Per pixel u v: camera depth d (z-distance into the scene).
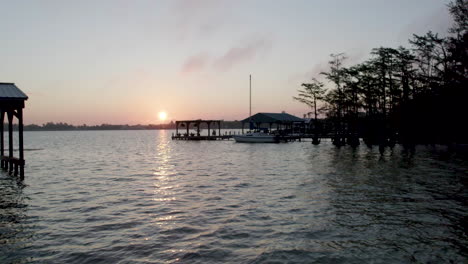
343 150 47.22
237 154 43.56
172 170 27.53
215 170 27.12
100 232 10.71
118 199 15.86
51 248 9.26
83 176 24.28
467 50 36.91
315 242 9.61
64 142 96.50
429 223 11.42
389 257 8.49
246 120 76.06
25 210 13.76
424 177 21.70
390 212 12.89
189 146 63.97
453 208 13.47
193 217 12.44
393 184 19.14
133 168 29.44
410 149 45.25
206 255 8.70
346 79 59.09
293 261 8.27
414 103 44.50
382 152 41.12
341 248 9.13
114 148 64.06
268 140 67.81
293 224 11.40
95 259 8.46
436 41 42.34
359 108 58.53
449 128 41.59
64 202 15.27
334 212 12.93
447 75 38.88
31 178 23.33
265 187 18.67
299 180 20.94
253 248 9.19
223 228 11.02
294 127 90.88
